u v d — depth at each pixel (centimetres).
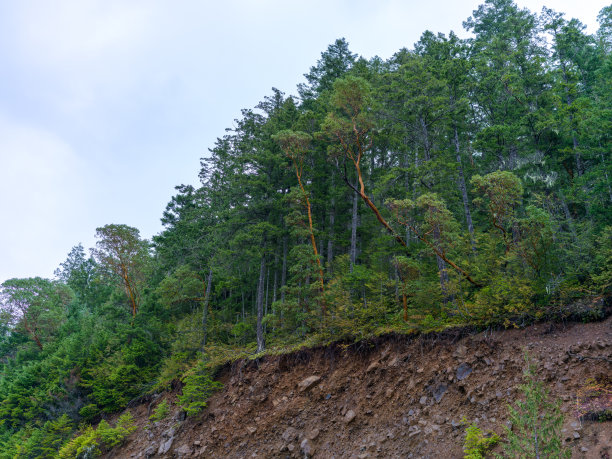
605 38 2789
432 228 1708
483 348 1281
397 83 2330
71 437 2536
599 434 876
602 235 1360
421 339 1457
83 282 6353
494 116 2612
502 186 1544
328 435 1462
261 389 1886
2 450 2886
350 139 2175
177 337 2738
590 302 1201
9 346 5431
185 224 3123
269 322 2253
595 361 1034
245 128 3397
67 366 3061
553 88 2359
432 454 1115
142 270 3684
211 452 1769
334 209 2884
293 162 2655
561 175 2136
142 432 2203
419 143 2322
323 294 1925
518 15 3197
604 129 1812
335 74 3434
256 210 2611
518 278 1366
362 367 1605
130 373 2712
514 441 757
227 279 2989
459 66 2342
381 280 1827
